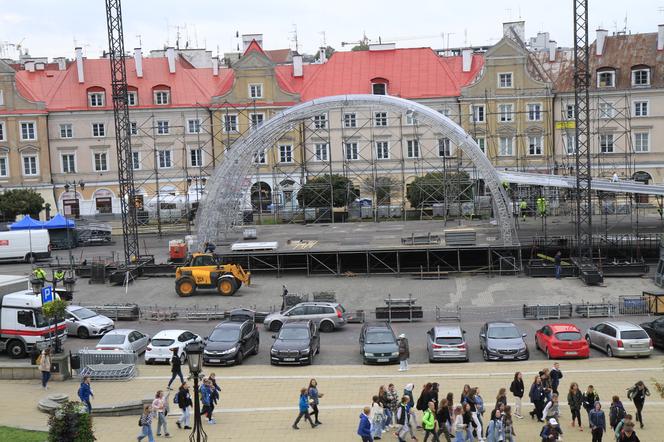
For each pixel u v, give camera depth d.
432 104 104.50
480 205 95.94
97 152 105.81
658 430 30.23
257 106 105.88
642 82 99.69
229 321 46.41
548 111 101.19
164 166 106.12
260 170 107.56
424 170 105.12
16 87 103.06
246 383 38.34
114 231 97.81
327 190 96.06
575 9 66.25
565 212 97.00
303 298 56.28
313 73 110.12
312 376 39.53
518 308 54.91
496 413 27.70
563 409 33.22
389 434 30.88
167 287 65.25
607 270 64.31
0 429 29.70
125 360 40.03
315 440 29.86
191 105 105.75
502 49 101.38
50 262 77.00
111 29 73.44
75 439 25.80
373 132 105.44
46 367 37.41
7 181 103.94
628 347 40.81
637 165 100.38
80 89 106.31
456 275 66.81
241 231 86.44
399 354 40.12
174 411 34.03
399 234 79.38
